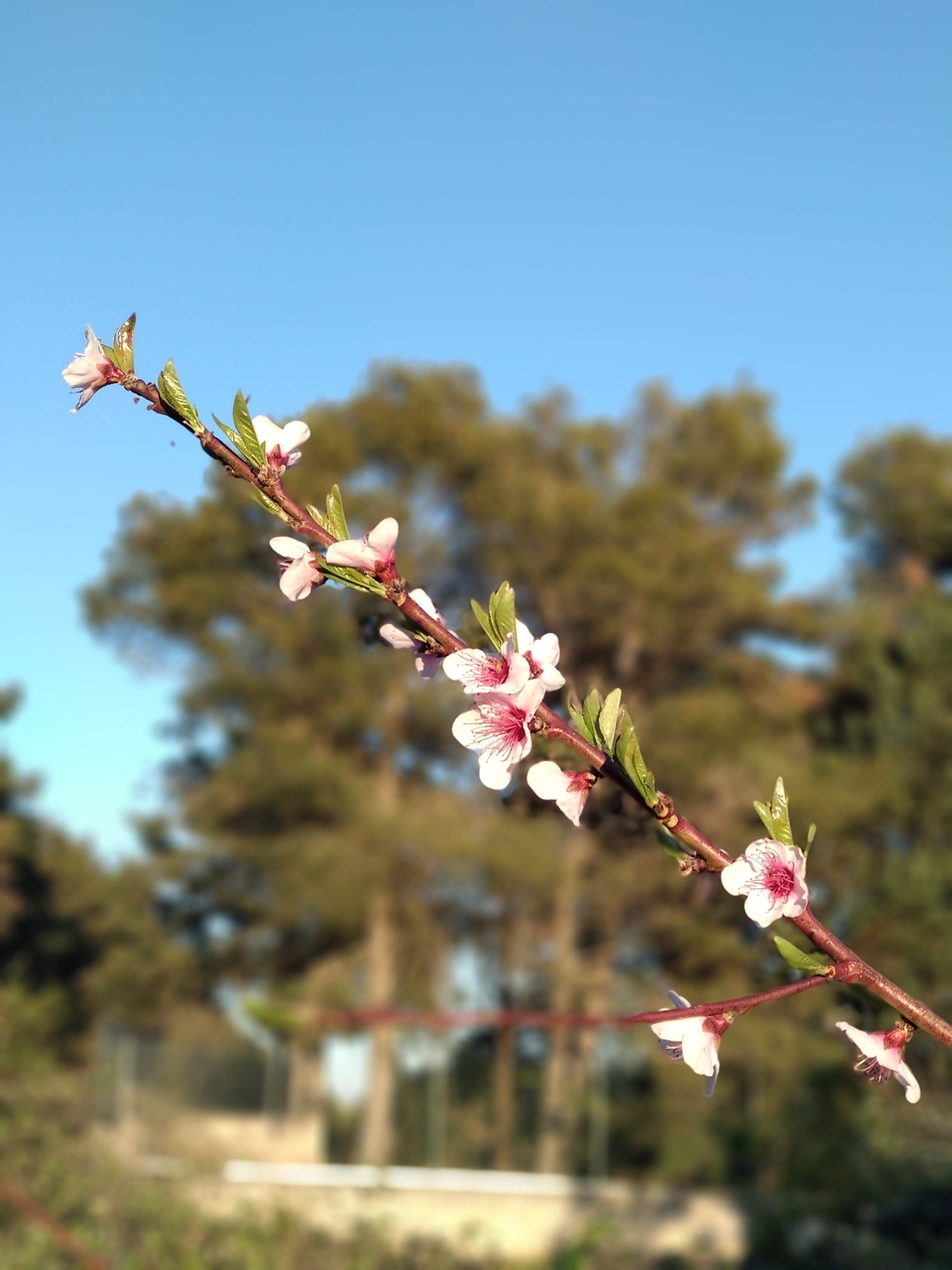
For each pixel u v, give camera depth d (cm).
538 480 2155
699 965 2086
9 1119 927
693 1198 1642
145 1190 909
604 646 2297
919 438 2942
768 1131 1552
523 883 1986
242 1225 949
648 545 2120
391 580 131
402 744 2227
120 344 129
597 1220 1066
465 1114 2256
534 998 2308
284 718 2191
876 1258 1111
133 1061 2053
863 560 3036
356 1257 984
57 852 2570
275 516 132
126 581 2138
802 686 2500
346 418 2117
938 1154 1145
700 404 2380
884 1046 127
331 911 2014
